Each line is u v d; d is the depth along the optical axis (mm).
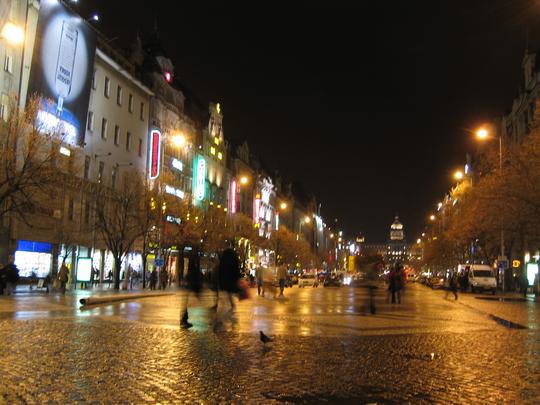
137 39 64250
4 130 30719
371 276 23766
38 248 41688
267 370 9273
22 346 11117
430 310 25969
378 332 15602
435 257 116562
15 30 33969
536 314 23734
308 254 134125
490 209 43281
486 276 57688
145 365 9414
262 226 113625
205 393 7473
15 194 36500
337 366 9828
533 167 35875
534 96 62125
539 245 54281
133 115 57938
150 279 48125
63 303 25016
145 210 45875
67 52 41250
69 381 7969
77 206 46156
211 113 86562
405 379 8734
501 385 8320
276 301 32250
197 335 13875
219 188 87375
